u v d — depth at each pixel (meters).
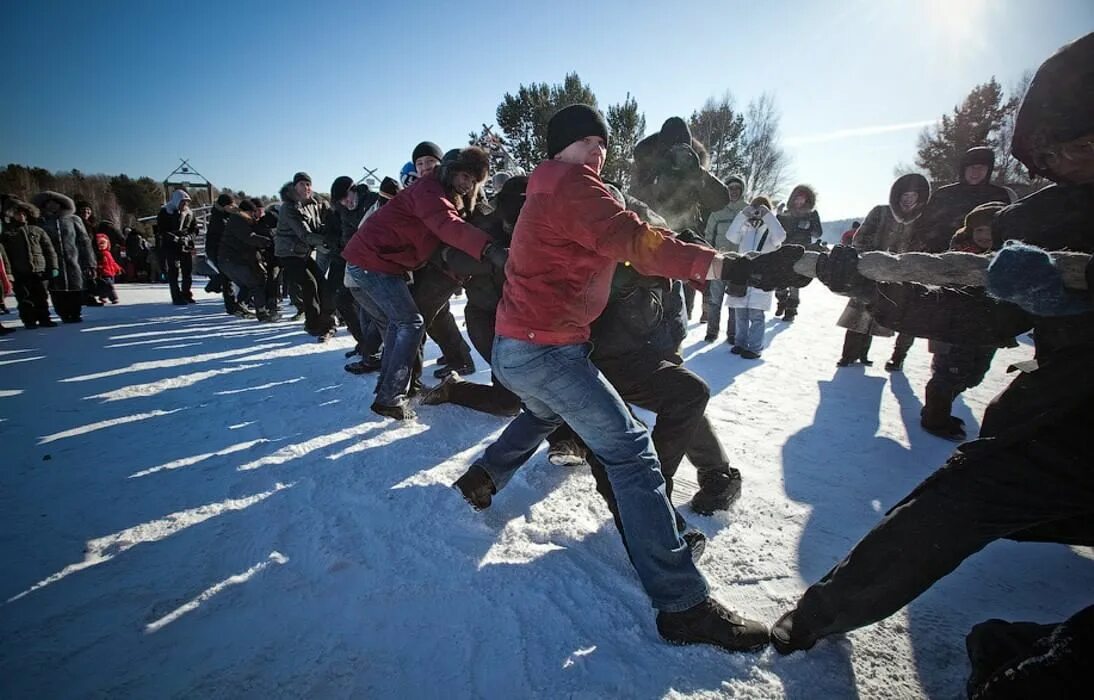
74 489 2.44
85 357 5.09
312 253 6.27
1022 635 1.43
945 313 1.41
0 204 6.61
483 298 3.13
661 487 1.64
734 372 4.75
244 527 2.16
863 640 1.64
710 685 1.47
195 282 16.02
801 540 2.16
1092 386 1.19
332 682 1.45
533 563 1.97
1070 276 1.11
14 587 1.78
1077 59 1.21
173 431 3.16
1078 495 1.20
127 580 1.83
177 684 1.43
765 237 5.23
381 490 2.47
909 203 4.39
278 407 3.61
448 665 1.51
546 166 1.60
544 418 2.10
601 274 1.66
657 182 3.20
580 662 1.53
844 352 4.95
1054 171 1.35
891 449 3.08
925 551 1.34
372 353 4.47
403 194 3.15
